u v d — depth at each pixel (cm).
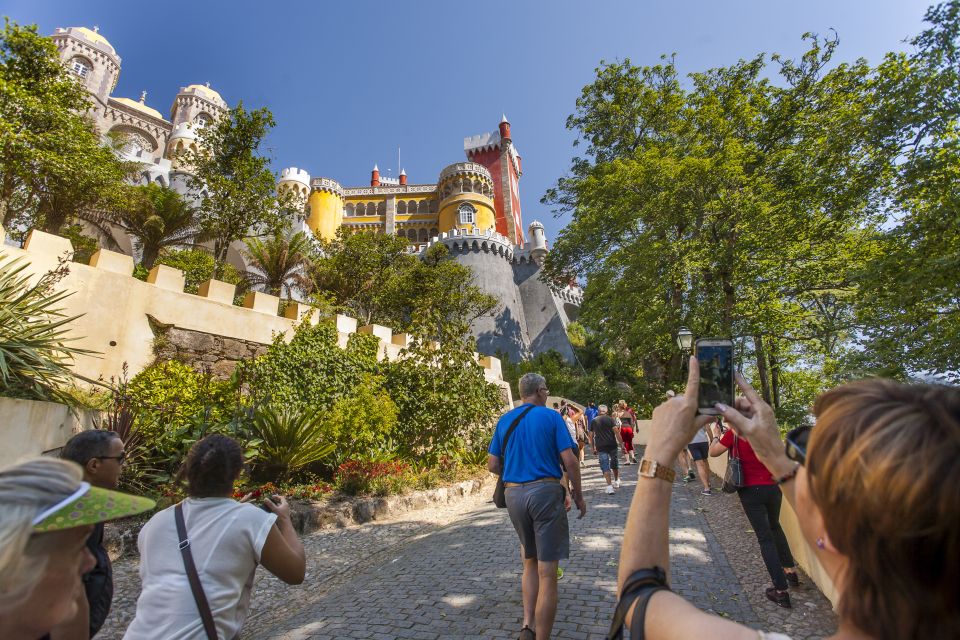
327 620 397
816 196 1349
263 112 2020
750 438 113
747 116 2014
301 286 2538
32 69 1627
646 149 2677
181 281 1020
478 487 1137
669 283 2036
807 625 354
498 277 4794
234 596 178
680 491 891
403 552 620
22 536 93
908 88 959
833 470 66
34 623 97
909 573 55
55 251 834
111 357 884
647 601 92
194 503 194
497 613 387
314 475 949
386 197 6556
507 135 7006
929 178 920
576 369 3944
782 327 1720
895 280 915
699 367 125
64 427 592
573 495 346
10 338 604
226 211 2030
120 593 470
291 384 1084
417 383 1251
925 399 64
